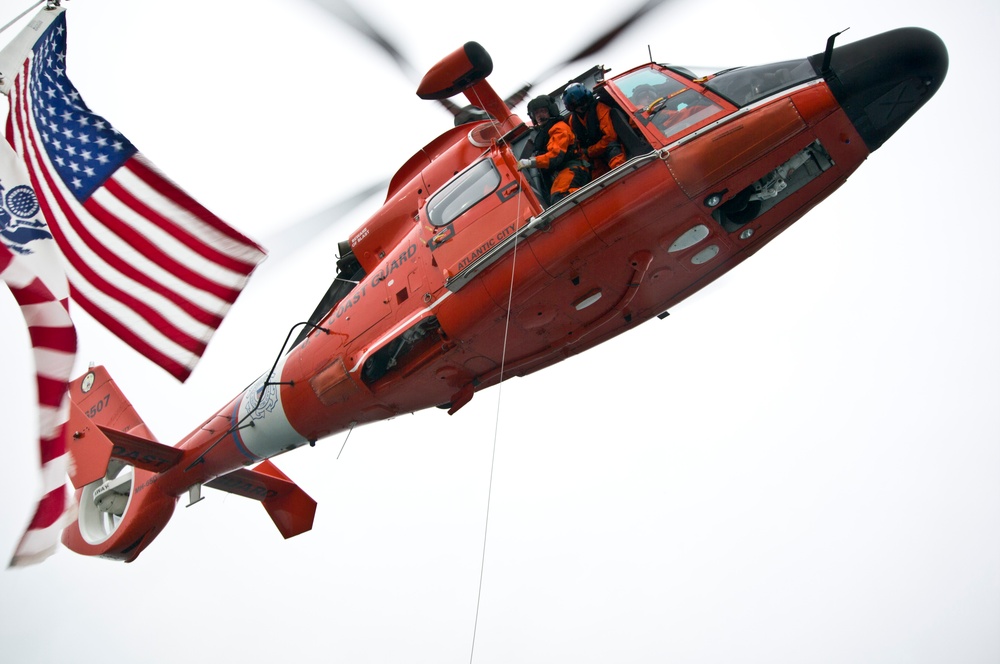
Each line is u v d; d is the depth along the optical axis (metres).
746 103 21.11
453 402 26.77
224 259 23.05
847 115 20.75
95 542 36.31
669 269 22.67
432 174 25.72
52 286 22.69
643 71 22.83
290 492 36.53
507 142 23.88
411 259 24.83
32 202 23.64
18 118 24.52
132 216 23.36
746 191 21.77
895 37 20.58
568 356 25.83
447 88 23.52
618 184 20.89
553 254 21.59
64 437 21.22
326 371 27.39
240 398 31.86
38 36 25.03
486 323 23.47
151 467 33.94
